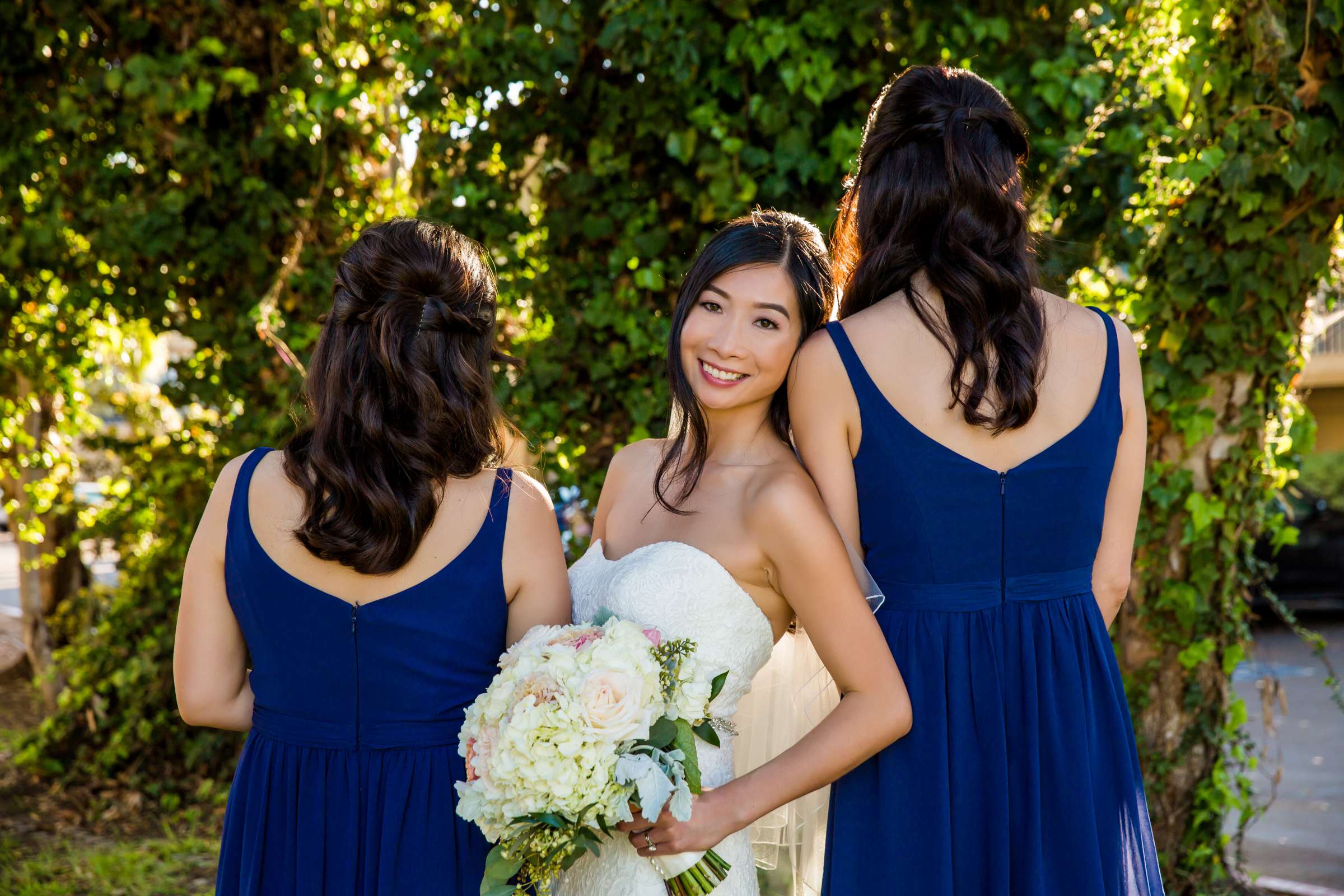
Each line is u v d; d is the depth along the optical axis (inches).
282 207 164.1
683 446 74.5
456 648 63.0
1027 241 67.6
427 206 150.3
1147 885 67.6
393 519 59.8
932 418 65.1
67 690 201.5
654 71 131.5
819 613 64.3
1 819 176.6
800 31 128.6
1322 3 114.7
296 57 162.1
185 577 65.4
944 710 65.5
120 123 162.6
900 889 65.3
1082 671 67.3
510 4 139.5
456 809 59.9
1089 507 67.4
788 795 62.4
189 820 177.0
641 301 146.7
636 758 56.9
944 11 130.7
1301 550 370.0
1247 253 125.9
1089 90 129.0
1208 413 132.5
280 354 163.2
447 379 62.6
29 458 213.8
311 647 62.2
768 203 137.8
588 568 77.1
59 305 183.0
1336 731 250.1
